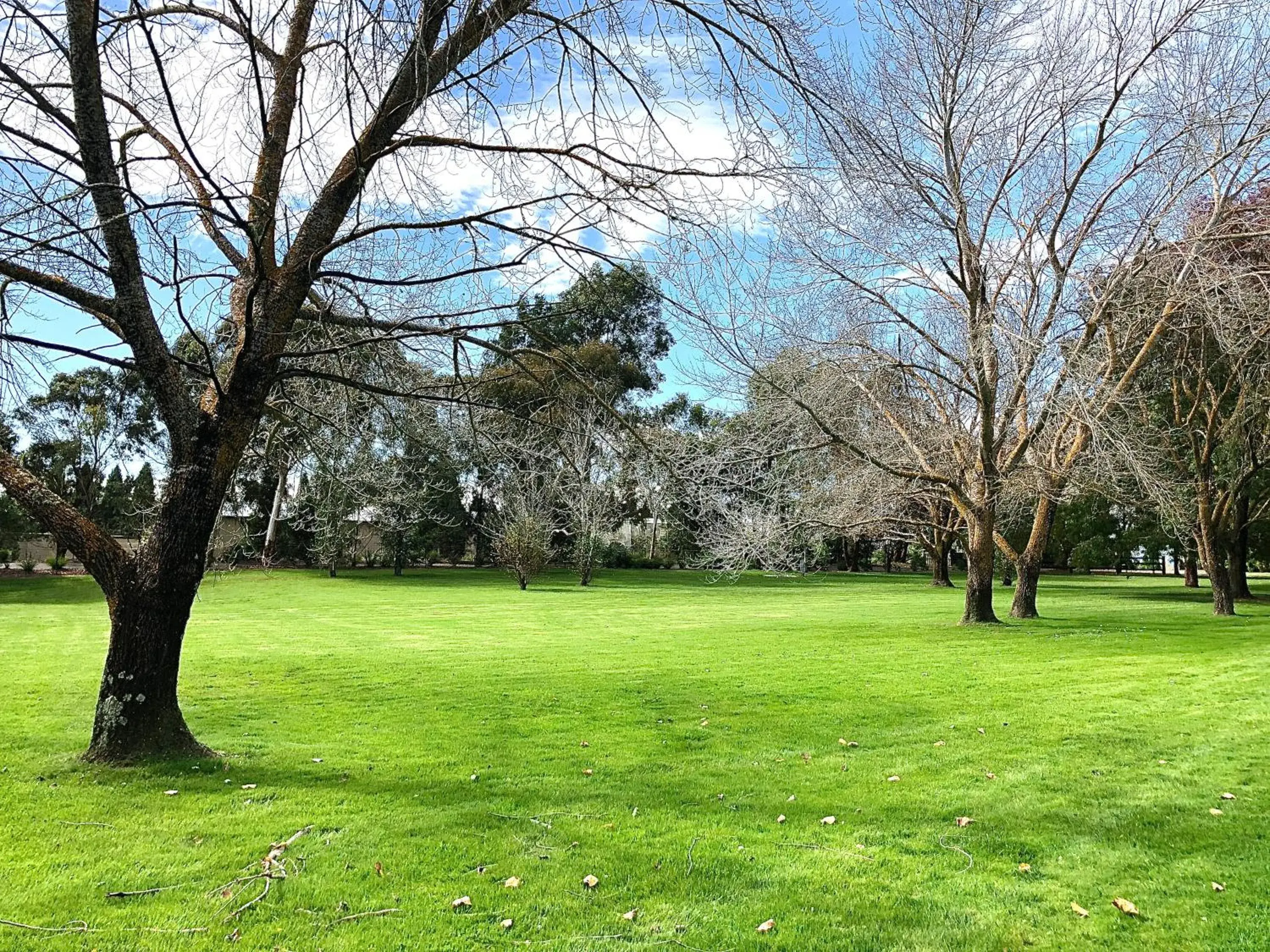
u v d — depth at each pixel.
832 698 10.11
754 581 40.97
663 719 8.93
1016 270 15.94
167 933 3.89
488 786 6.32
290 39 6.65
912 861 4.86
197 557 6.75
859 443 17.58
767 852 5.00
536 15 5.58
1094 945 3.86
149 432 37.16
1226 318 13.66
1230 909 4.17
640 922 4.09
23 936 3.83
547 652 14.92
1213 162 13.88
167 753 6.71
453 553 48.97
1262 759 6.98
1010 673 11.90
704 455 10.36
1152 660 12.92
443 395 8.27
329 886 4.44
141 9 5.09
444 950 3.80
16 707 9.29
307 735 8.12
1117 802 5.91
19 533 36.00
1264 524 27.73
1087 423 14.97
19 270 5.84
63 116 6.05
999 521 23.61
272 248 6.78
